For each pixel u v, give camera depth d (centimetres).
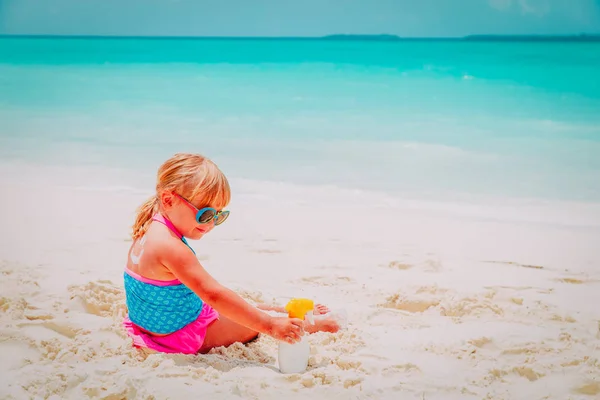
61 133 1112
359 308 374
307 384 271
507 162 899
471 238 552
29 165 855
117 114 1347
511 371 290
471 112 1361
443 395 265
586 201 698
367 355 304
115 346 295
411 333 336
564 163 891
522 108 1401
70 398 246
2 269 405
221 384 262
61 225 559
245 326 300
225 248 506
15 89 1759
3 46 4791
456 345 317
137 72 2377
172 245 284
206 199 285
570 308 381
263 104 1519
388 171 848
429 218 620
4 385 253
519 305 379
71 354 284
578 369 289
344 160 916
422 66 2600
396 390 267
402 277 438
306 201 691
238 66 2728
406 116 1325
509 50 3853
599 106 1402
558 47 4225
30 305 339
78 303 348
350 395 260
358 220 607
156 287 290
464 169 860
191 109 1431
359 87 1866
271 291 407
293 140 1076
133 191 712
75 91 1731
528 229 585
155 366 276
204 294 281
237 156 941
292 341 281
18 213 599
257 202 681
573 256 500
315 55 3525
